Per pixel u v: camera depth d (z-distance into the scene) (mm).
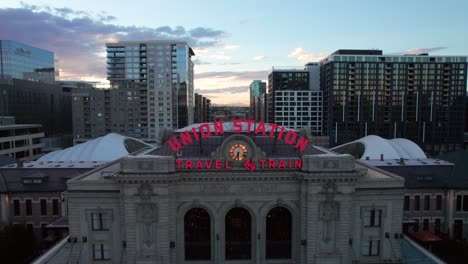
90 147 106000
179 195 54219
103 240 55125
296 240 55750
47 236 78188
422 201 81938
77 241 54875
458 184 81125
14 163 97750
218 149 53812
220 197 54406
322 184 52812
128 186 51906
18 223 77500
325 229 53656
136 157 52156
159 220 52406
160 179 51281
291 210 55438
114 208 54531
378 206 56250
